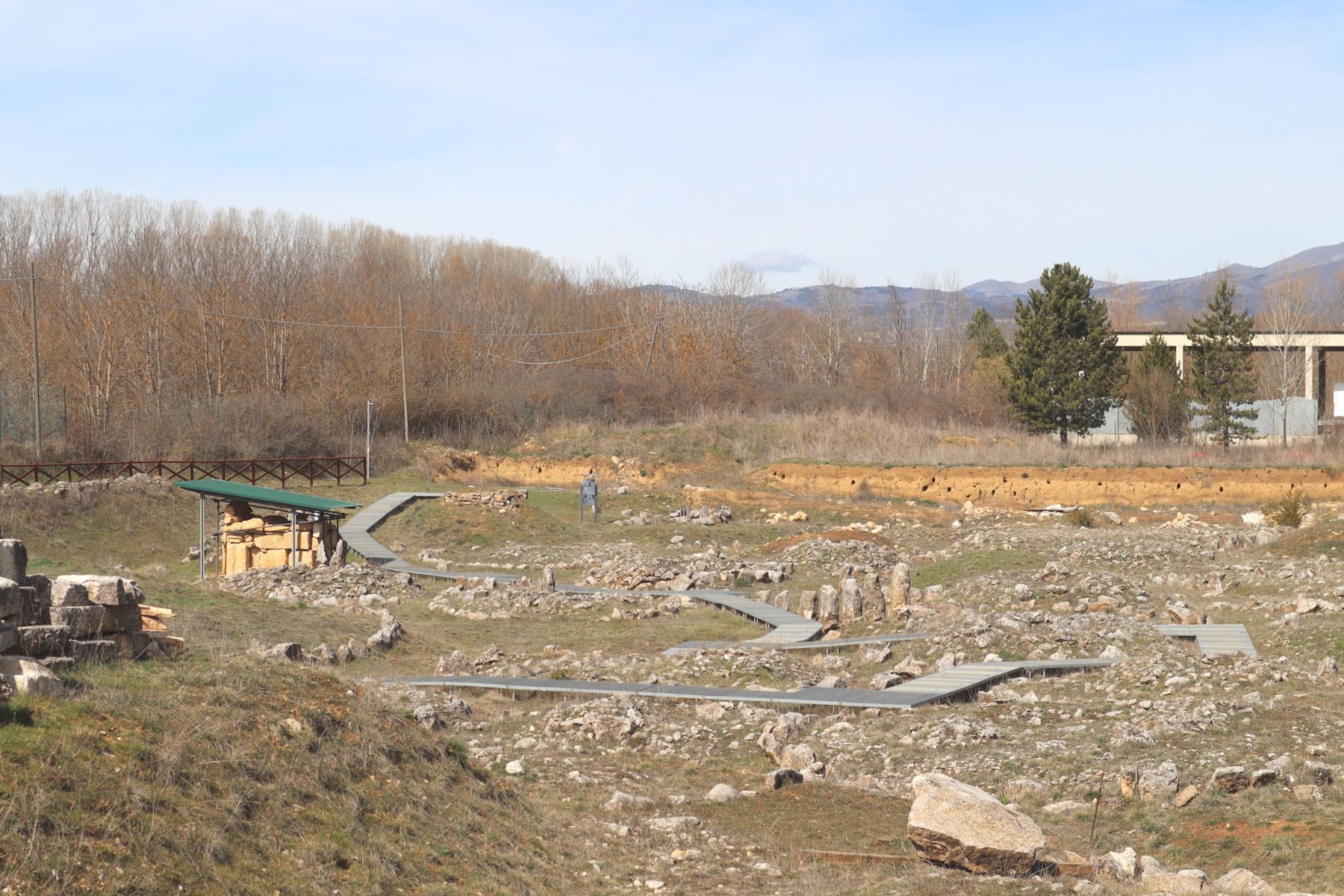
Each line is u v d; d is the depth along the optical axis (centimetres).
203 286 7169
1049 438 6191
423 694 2023
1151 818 1325
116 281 6912
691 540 4325
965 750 1661
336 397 6738
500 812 1294
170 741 1029
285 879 948
